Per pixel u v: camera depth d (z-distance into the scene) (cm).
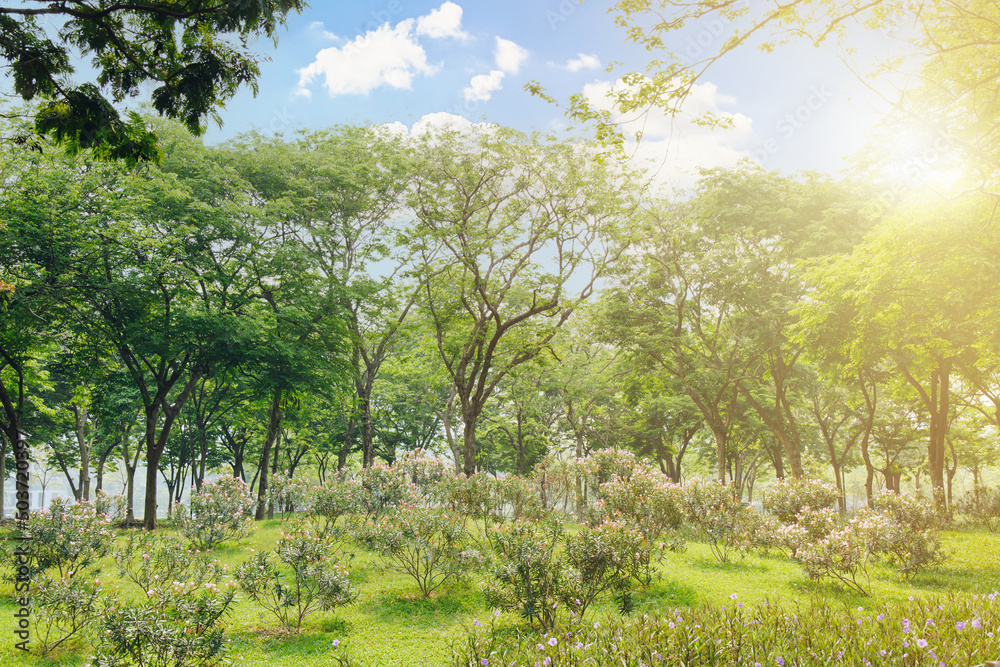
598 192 2217
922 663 445
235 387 2855
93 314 1934
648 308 2684
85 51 728
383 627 934
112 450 3659
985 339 1598
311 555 979
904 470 4150
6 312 1658
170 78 756
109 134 777
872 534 1126
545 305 2291
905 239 1273
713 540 1401
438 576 1200
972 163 1164
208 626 742
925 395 2236
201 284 2133
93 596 828
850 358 1912
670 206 2622
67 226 1731
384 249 2677
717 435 2650
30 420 2764
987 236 1187
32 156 1708
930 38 980
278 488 2067
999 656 443
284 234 2481
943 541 1573
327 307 2391
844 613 611
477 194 2308
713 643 483
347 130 2825
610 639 518
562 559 906
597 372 3397
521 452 3688
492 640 567
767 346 2442
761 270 2434
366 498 1684
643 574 1116
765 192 2403
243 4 680
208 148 2322
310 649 843
